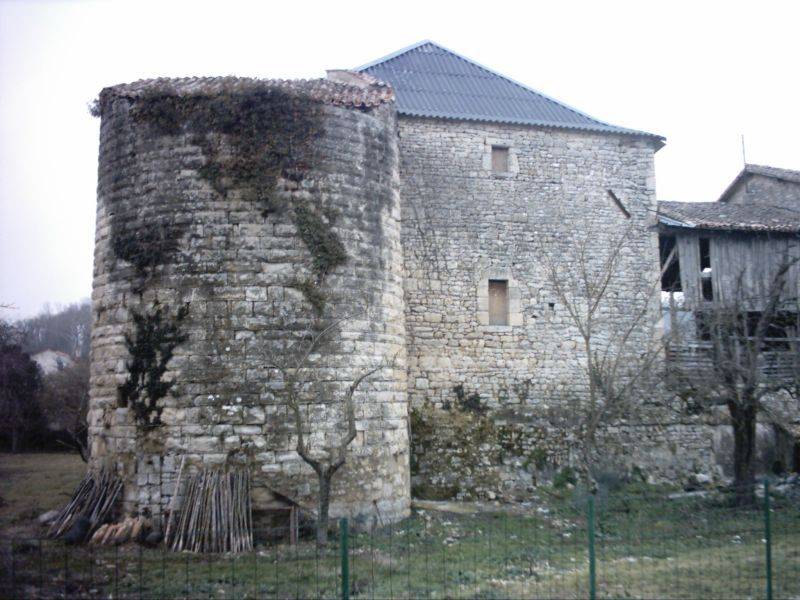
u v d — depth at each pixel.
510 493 13.28
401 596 6.62
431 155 14.38
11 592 6.50
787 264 12.87
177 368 9.28
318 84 10.71
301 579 7.26
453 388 13.80
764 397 15.03
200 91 9.93
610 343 13.52
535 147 14.97
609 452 14.08
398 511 10.33
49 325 53.25
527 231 14.64
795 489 13.38
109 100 10.49
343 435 9.59
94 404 9.95
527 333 14.32
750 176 19.72
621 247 15.09
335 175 10.19
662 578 7.40
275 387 9.35
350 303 10.01
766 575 7.30
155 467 9.11
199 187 9.70
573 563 8.08
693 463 14.70
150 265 9.62
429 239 14.13
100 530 8.82
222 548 8.52
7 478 16.64
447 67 16.30
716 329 13.06
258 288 9.53
